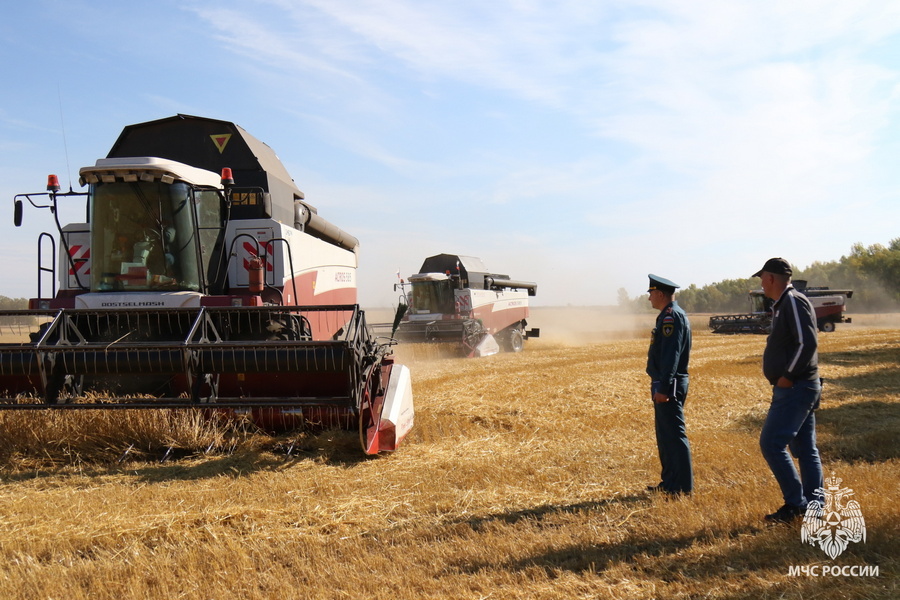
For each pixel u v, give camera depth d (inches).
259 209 375.6
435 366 745.6
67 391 285.6
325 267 441.7
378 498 219.3
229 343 263.0
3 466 265.4
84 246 354.6
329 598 143.6
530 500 214.8
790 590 139.3
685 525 180.7
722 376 564.4
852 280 3014.3
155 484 238.2
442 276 930.1
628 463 263.9
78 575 157.4
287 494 222.5
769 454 187.5
